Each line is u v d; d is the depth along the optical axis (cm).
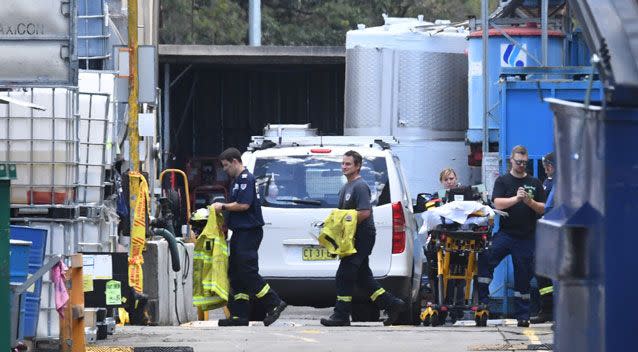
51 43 3853
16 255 3173
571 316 1633
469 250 4925
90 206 3956
